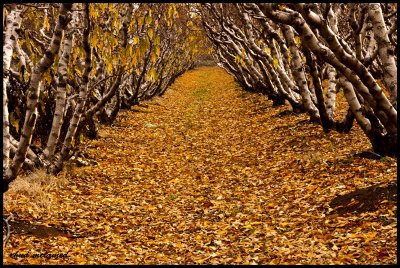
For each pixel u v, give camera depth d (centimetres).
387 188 765
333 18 954
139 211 895
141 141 1614
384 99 818
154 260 652
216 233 755
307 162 1096
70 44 958
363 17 888
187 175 1173
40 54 1035
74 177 1084
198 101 2886
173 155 1410
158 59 2502
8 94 1049
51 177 1003
